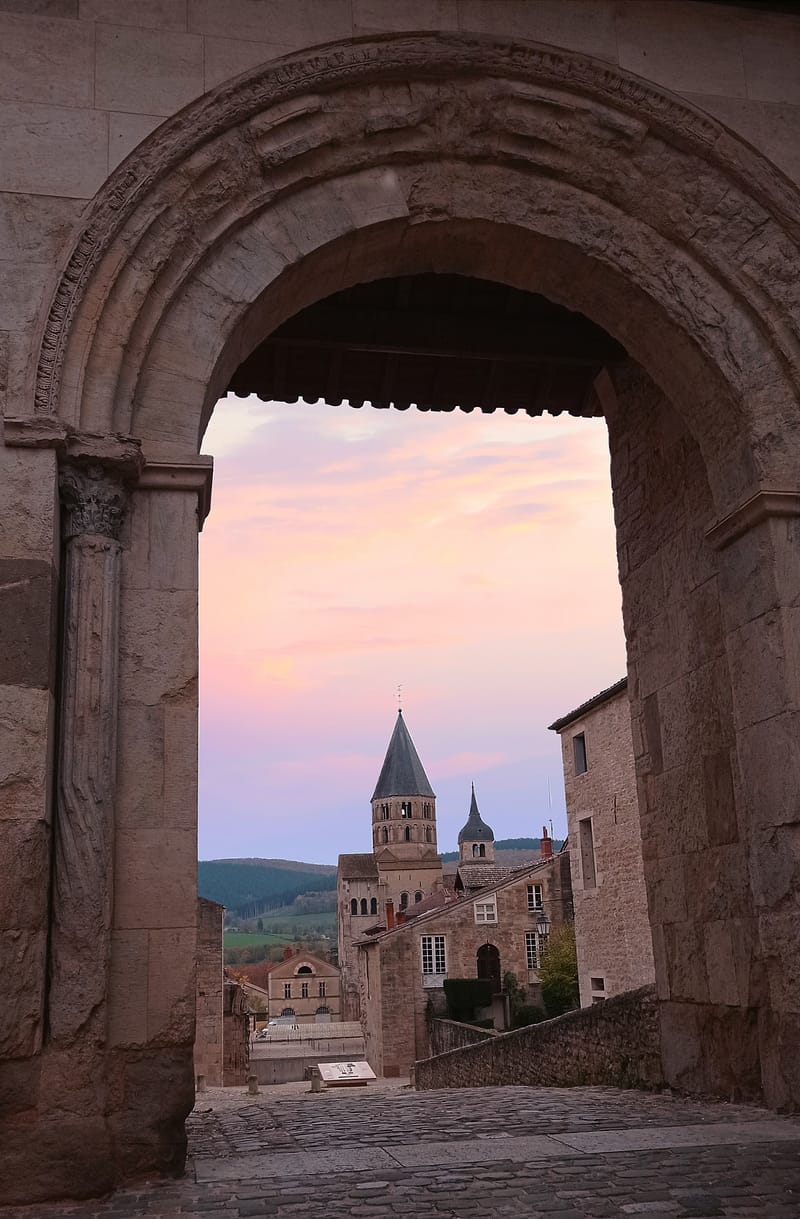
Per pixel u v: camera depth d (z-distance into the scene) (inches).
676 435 366.9
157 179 268.7
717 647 335.9
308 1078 2048.5
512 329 396.2
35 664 232.5
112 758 236.2
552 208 300.4
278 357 399.5
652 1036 372.5
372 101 291.0
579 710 1104.2
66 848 227.0
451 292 390.0
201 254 271.6
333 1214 185.8
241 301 274.2
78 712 234.4
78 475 247.9
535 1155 233.1
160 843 237.3
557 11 307.3
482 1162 226.5
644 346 319.6
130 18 281.0
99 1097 216.8
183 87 278.7
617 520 415.2
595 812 1083.9
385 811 4945.9
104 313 258.2
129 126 273.0
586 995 1103.6
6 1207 203.3
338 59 286.5
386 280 385.4
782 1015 273.0
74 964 221.6
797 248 302.5
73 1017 218.8
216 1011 1403.8
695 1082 339.3
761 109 311.4
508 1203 190.5
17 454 244.1
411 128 293.3
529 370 423.8
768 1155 226.4
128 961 229.5
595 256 300.5
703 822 341.1
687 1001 347.3
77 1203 205.2
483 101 296.0
